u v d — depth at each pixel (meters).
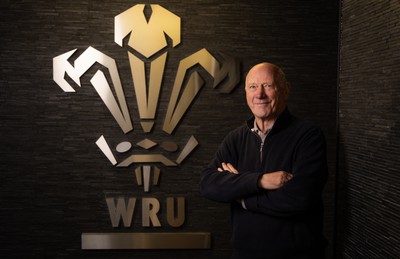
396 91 2.21
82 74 3.14
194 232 3.25
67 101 3.16
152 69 3.15
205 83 3.18
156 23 3.14
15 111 3.15
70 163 3.19
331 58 3.19
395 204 2.24
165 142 3.18
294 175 2.09
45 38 3.12
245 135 2.31
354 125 2.77
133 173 3.21
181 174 3.22
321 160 2.12
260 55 3.18
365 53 2.59
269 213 2.09
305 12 3.17
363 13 2.63
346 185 2.91
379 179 2.42
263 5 3.16
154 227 3.24
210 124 3.20
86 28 3.13
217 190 2.18
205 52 3.15
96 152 3.19
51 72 3.14
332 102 3.21
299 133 2.15
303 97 3.21
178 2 3.14
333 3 3.17
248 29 3.16
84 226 3.22
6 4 3.10
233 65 3.16
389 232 2.31
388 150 2.31
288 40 3.18
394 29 2.24
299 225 2.10
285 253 2.12
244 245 2.17
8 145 3.17
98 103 3.17
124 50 3.15
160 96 3.19
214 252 3.26
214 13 3.15
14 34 3.12
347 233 2.90
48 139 3.17
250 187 2.09
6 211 3.20
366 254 2.59
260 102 2.18
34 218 3.21
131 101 3.18
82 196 3.21
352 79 2.80
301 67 3.19
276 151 2.18
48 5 3.11
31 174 3.19
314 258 2.15
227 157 2.33
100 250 3.24
